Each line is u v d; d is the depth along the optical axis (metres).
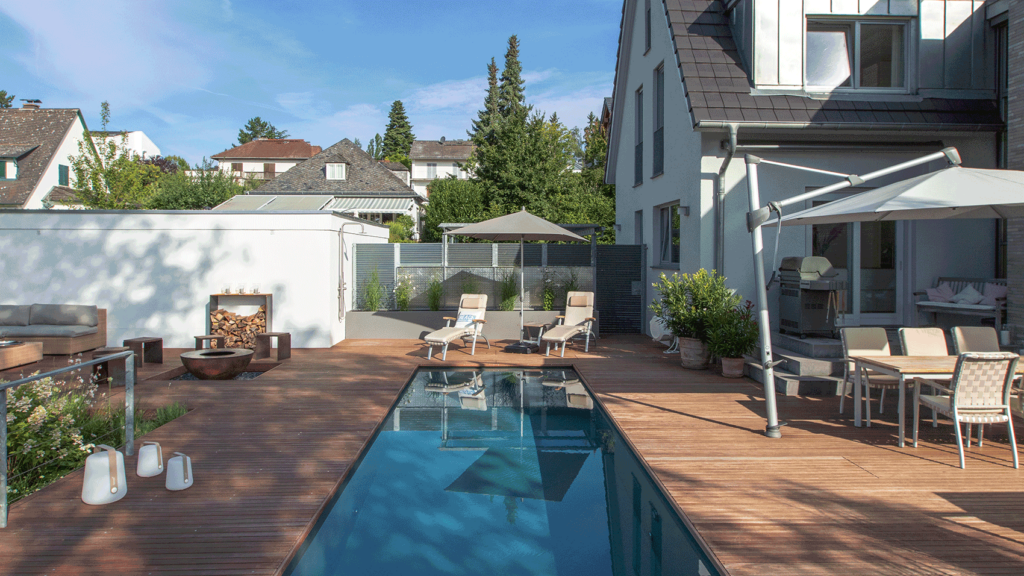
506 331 13.12
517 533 4.07
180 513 4.04
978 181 5.03
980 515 3.97
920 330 6.46
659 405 7.07
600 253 14.02
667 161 11.89
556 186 32.22
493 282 13.91
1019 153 7.70
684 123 10.76
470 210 32.00
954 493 4.36
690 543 3.86
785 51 9.80
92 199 20.95
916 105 9.65
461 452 5.78
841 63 10.13
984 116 9.59
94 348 10.83
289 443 5.62
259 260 11.64
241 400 7.32
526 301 14.02
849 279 10.06
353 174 38.78
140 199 22.58
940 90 9.85
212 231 11.59
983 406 4.92
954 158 5.96
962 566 3.31
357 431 6.04
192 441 5.66
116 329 11.53
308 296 11.66
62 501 4.23
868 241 10.05
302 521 3.94
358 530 4.10
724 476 4.73
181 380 8.66
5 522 3.80
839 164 9.94
